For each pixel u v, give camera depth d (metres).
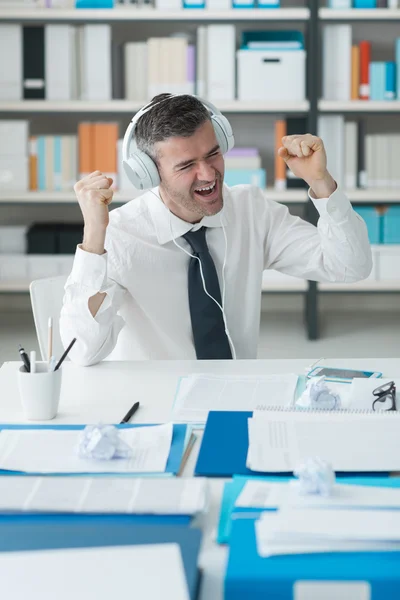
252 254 2.10
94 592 0.85
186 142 1.80
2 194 4.40
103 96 4.35
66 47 4.30
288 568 0.90
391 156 4.43
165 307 2.02
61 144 4.41
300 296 5.17
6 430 1.37
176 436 1.33
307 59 4.48
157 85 4.35
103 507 1.06
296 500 1.06
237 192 2.14
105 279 1.79
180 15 4.28
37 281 2.08
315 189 1.95
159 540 0.97
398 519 0.99
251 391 1.59
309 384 1.52
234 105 4.33
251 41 4.35
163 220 2.01
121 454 1.25
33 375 1.44
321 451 1.25
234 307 2.09
